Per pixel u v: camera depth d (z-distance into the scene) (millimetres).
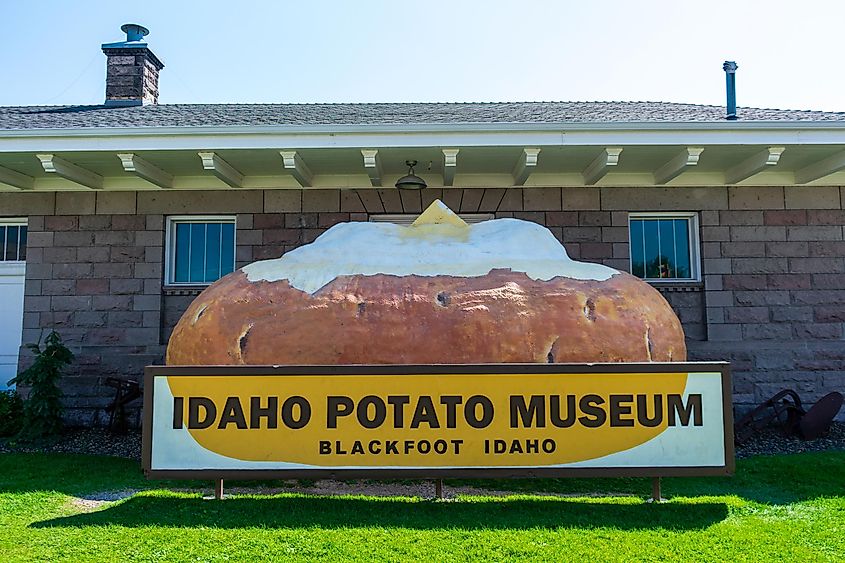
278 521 5148
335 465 5312
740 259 9859
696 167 9719
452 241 6680
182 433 5367
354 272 6207
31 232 9984
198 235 10227
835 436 8602
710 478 6645
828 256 9914
